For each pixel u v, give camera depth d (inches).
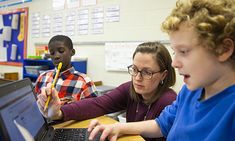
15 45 143.9
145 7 88.4
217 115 21.9
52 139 31.5
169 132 30.2
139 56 41.2
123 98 47.1
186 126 25.6
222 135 20.7
